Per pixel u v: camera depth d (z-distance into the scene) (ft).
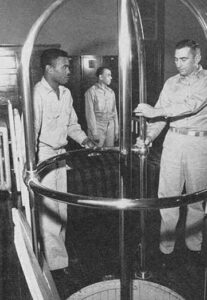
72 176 10.83
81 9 18.08
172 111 7.22
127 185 3.23
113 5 18.39
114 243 8.94
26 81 3.34
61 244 7.35
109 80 15.66
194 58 7.07
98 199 3.00
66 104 7.11
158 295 5.52
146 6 17.62
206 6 3.31
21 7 17.22
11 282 7.11
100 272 7.59
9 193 11.71
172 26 17.92
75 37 18.33
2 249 8.48
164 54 18.37
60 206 7.32
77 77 17.62
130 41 2.81
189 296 6.67
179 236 8.98
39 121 6.66
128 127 3.06
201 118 7.36
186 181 7.90
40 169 4.06
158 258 8.01
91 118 15.57
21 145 8.32
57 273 7.46
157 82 18.62
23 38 17.56
